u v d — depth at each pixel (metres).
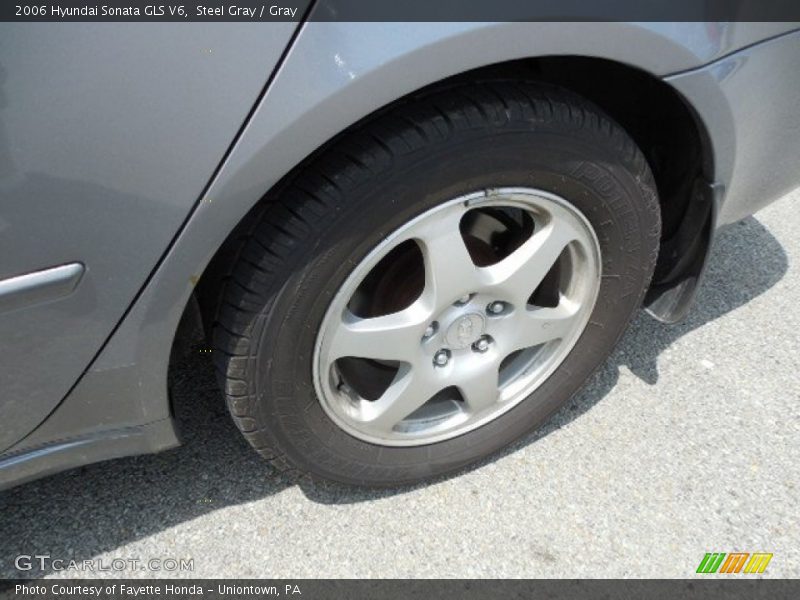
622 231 1.58
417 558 1.71
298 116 1.12
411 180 1.29
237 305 1.33
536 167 1.38
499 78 1.35
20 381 1.27
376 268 1.56
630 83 1.56
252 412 1.48
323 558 1.72
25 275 1.14
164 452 1.93
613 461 1.91
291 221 1.26
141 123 1.07
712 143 1.54
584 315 1.72
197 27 1.04
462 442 1.80
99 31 1.00
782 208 2.83
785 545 1.74
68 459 1.46
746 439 1.97
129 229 1.15
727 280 2.49
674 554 1.72
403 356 1.54
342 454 1.66
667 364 2.18
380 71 1.12
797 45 1.48
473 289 1.50
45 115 1.02
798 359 2.20
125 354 1.31
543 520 1.78
